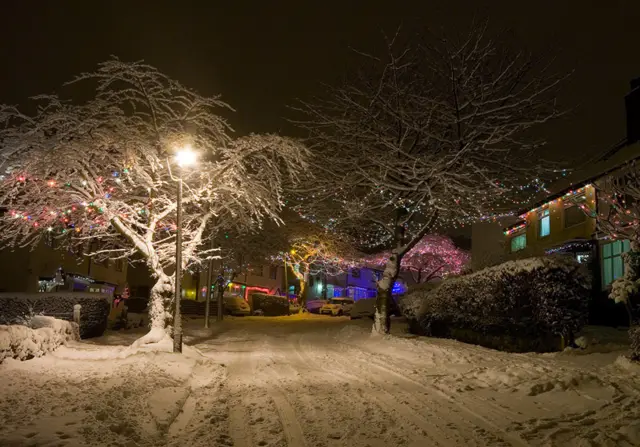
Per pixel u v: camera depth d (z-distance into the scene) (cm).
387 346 1638
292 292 6425
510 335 1491
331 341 2036
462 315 1722
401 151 1805
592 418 712
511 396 873
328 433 680
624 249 2027
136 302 3694
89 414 687
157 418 714
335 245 4525
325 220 2208
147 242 1548
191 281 4653
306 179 2000
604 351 1244
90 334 1958
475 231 3422
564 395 845
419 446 627
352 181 1938
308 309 4759
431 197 1753
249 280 5466
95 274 3534
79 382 936
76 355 1320
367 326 2459
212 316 3772
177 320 1348
